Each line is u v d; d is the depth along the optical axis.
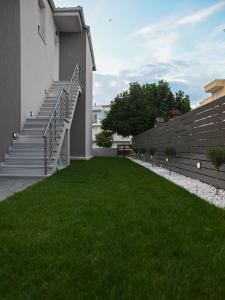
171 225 4.20
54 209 5.08
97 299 2.33
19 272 2.78
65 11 17.23
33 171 9.81
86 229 3.99
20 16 10.98
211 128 8.42
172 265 2.92
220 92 28.53
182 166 11.36
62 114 13.05
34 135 11.00
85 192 6.68
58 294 2.42
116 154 32.97
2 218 4.52
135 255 3.15
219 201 6.16
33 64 12.77
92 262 2.97
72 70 20.52
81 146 20.62
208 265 2.91
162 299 2.34
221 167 7.60
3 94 11.06
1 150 10.98
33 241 3.55
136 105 28.22
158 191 6.96
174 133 12.64
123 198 6.05
